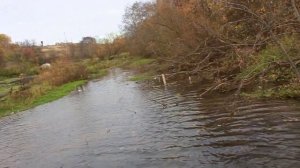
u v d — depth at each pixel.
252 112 16.19
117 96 29.48
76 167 13.50
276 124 14.08
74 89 40.25
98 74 54.12
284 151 11.55
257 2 12.33
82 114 24.08
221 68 17.98
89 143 16.33
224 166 11.23
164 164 12.18
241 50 11.96
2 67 81.31
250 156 11.62
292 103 16.41
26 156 16.27
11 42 118.06
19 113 29.81
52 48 115.81
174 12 34.25
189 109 19.33
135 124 18.38
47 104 32.16
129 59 68.75
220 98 20.20
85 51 94.69
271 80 19.28
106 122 20.12
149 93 27.58
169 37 34.25
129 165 12.67
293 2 8.35
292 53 12.94
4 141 20.11
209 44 16.92
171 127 16.52
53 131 20.47
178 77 32.00
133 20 76.75
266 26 8.80
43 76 50.22
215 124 15.62
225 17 18.05
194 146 13.40
